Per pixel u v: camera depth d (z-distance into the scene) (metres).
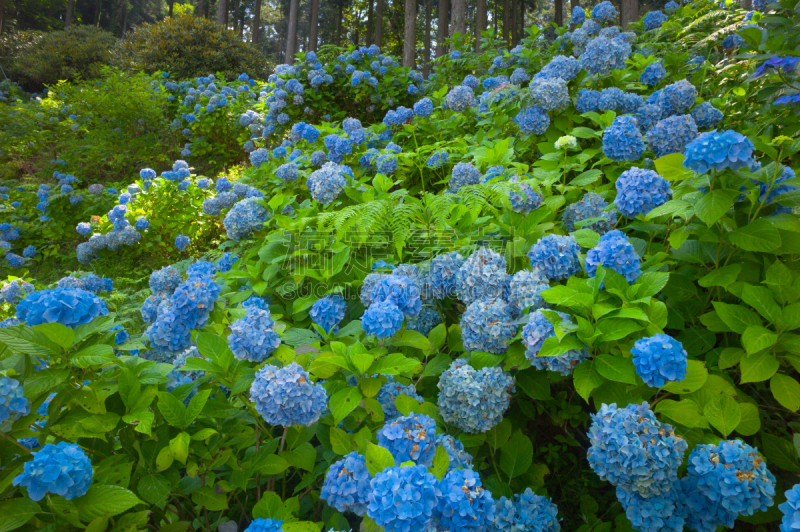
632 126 2.90
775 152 1.93
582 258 2.14
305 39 45.69
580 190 3.09
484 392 1.89
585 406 2.23
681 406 1.67
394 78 7.70
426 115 4.98
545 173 3.19
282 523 1.45
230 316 2.58
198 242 6.07
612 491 2.03
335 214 2.82
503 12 24.55
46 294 1.69
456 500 1.34
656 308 1.81
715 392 1.74
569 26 5.73
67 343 1.57
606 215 2.57
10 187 8.52
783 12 2.98
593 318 1.84
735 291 1.94
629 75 4.11
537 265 2.26
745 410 1.69
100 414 1.57
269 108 7.77
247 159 9.16
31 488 1.28
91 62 21.44
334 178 3.59
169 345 2.11
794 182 1.89
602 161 3.20
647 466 1.48
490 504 1.39
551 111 3.89
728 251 2.14
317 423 2.01
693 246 2.20
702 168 1.86
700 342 2.09
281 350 1.91
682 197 2.13
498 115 4.27
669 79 4.28
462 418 1.92
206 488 1.68
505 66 5.75
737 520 1.79
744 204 2.10
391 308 2.00
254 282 3.02
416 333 2.10
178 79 13.30
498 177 3.13
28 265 6.32
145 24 14.56
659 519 1.51
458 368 1.98
